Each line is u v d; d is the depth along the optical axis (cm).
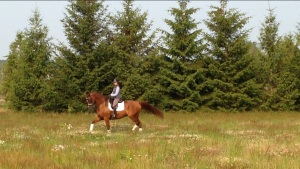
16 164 892
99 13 2988
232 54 3036
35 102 2950
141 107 1733
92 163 946
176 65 3027
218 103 2992
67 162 958
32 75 2886
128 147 1112
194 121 2164
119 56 2989
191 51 3012
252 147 1175
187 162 971
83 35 2861
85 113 2780
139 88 2873
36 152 1095
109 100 1675
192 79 2917
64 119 2266
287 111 2989
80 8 2952
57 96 2802
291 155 1082
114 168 895
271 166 932
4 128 1734
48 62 3005
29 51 2931
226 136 1511
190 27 3031
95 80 2872
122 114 1688
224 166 926
